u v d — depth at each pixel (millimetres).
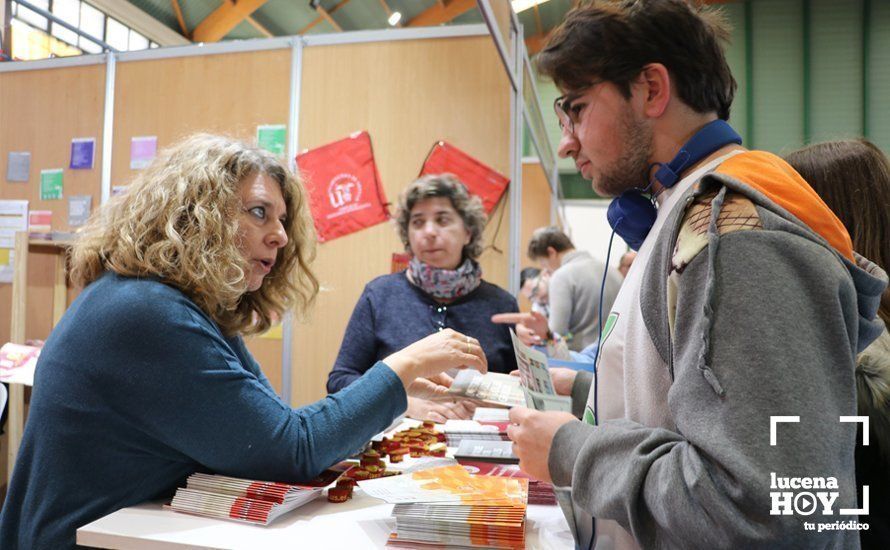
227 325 1111
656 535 583
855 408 540
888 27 7734
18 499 950
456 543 740
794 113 8000
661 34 728
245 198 1107
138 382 880
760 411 504
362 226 2551
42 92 2934
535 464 717
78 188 2861
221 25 6465
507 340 1873
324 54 2641
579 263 3297
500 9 1846
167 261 967
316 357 2559
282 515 855
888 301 950
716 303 556
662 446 591
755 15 8188
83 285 1073
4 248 2887
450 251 1904
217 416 881
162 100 2795
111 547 775
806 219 607
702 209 634
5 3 3299
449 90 2516
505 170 2455
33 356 2109
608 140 762
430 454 1149
